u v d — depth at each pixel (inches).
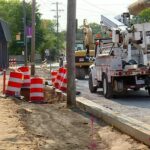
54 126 582.2
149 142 456.8
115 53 921.5
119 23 1007.6
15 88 901.2
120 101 861.8
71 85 778.2
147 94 982.4
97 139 510.6
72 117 661.9
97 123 610.5
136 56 933.8
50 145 469.1
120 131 543.8
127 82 906.1
